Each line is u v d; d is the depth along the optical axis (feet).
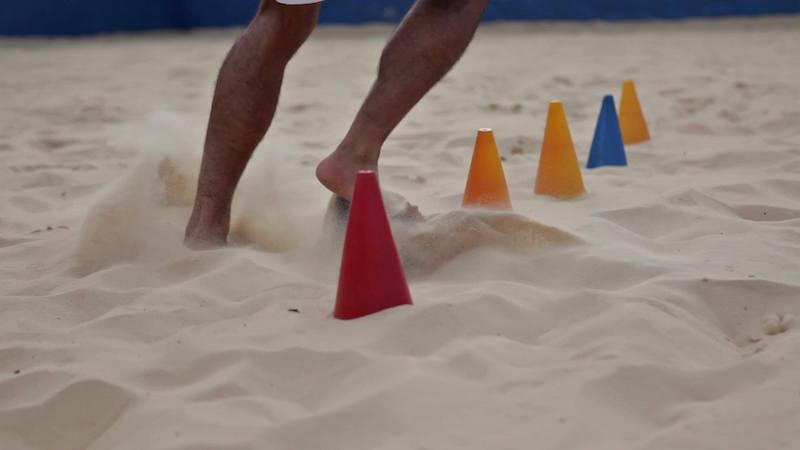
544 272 16.71
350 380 12.78
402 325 14.16
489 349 13.30
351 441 11.46
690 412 11.64
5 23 90.63
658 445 10.88
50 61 70.49
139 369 13.56
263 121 18.19
